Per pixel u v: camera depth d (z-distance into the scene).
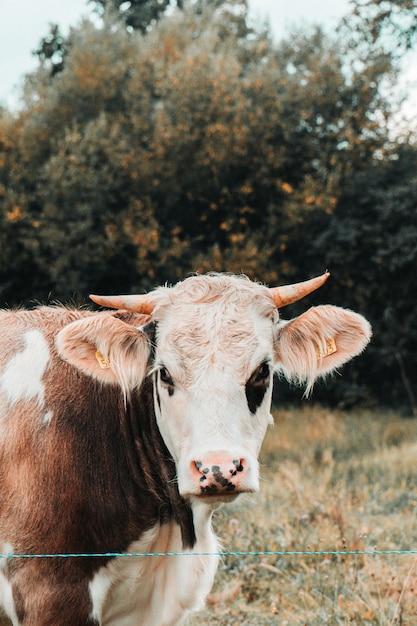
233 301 4.04
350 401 17.56
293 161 18.02
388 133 18.33
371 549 6.27
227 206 18.00
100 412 4.31
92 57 19.06
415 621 5.28
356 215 17.84
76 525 4.16
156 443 4.30
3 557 4.17
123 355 4.12
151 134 18.23
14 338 4.58
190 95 17.62
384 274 17.77
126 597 4.39
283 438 13.30
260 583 6.16
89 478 4.20
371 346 17.97
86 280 17.95
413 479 9.34
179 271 16.52
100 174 17.39
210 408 3.75
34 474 4.16
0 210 18.22
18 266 18.69
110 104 19.17
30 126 18.91
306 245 18.06
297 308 17.88
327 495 8.07
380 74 18.19
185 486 3.66
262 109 17.77
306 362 4.21
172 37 20.38
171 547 4.45
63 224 17.67
